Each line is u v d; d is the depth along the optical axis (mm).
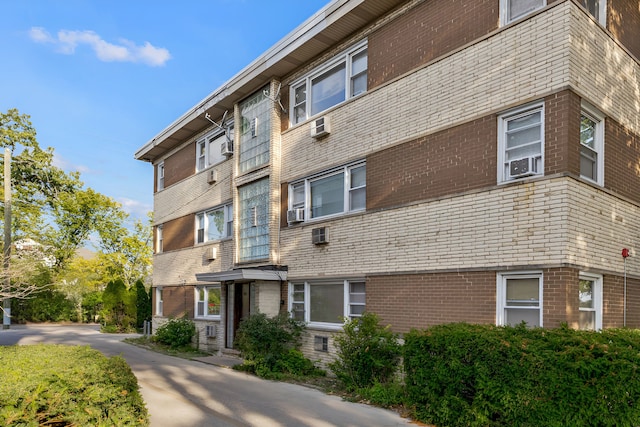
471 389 7289
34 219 32562
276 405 9047
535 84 9047
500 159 9523
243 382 11391
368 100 12531
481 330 7559
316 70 14375
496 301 9211
